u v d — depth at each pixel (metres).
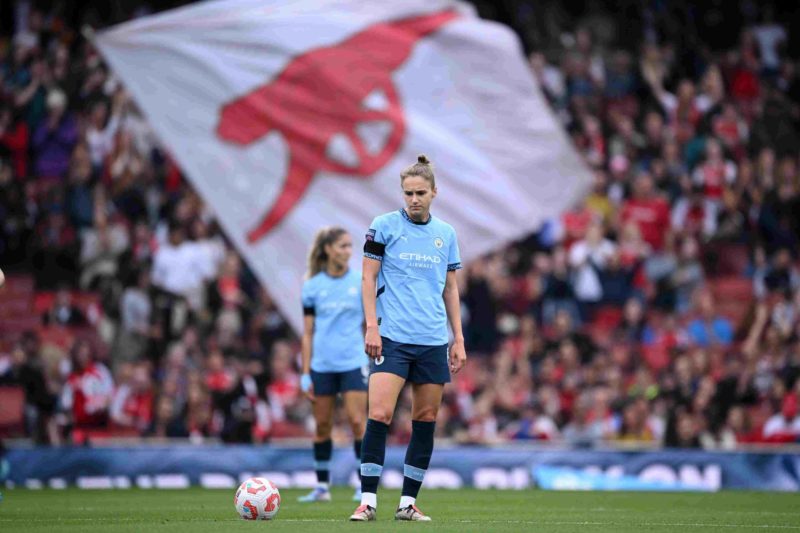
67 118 79.25
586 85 90.00
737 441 62.47
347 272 39.25
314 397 39.12
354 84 54.16
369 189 53.88
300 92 53.53
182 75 52.97
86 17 84.69
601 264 76.00
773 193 85.56
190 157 52.78
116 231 72.50
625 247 78.00
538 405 63.28
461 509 35.53
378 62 54.84
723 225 83.06
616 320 76.00
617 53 94.56
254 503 28.28
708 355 66.94
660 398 63.22
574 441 61.47
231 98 52.91
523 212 56.09
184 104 52.97
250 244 52.62
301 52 53.66
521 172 57.00
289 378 64.31
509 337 71.50
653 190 83.31
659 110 90.88
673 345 69.88
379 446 26.81
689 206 83.12
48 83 80.00
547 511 34.91
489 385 64.50
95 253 72.25
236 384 59.53
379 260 26.77
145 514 32.25
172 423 59.19
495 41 56.50
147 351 66.75
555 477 51.88
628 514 33.81
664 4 96.75
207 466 51.56
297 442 59.56
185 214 71.88
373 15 55.03
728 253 82.75
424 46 55.81
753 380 65.44
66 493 45.62
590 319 76.00
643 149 86.94
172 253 70.06
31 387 59.16
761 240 84.12
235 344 66.81
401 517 27.02
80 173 75.50
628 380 69.12
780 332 72.75
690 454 52.09
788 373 66.56
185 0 89.69
